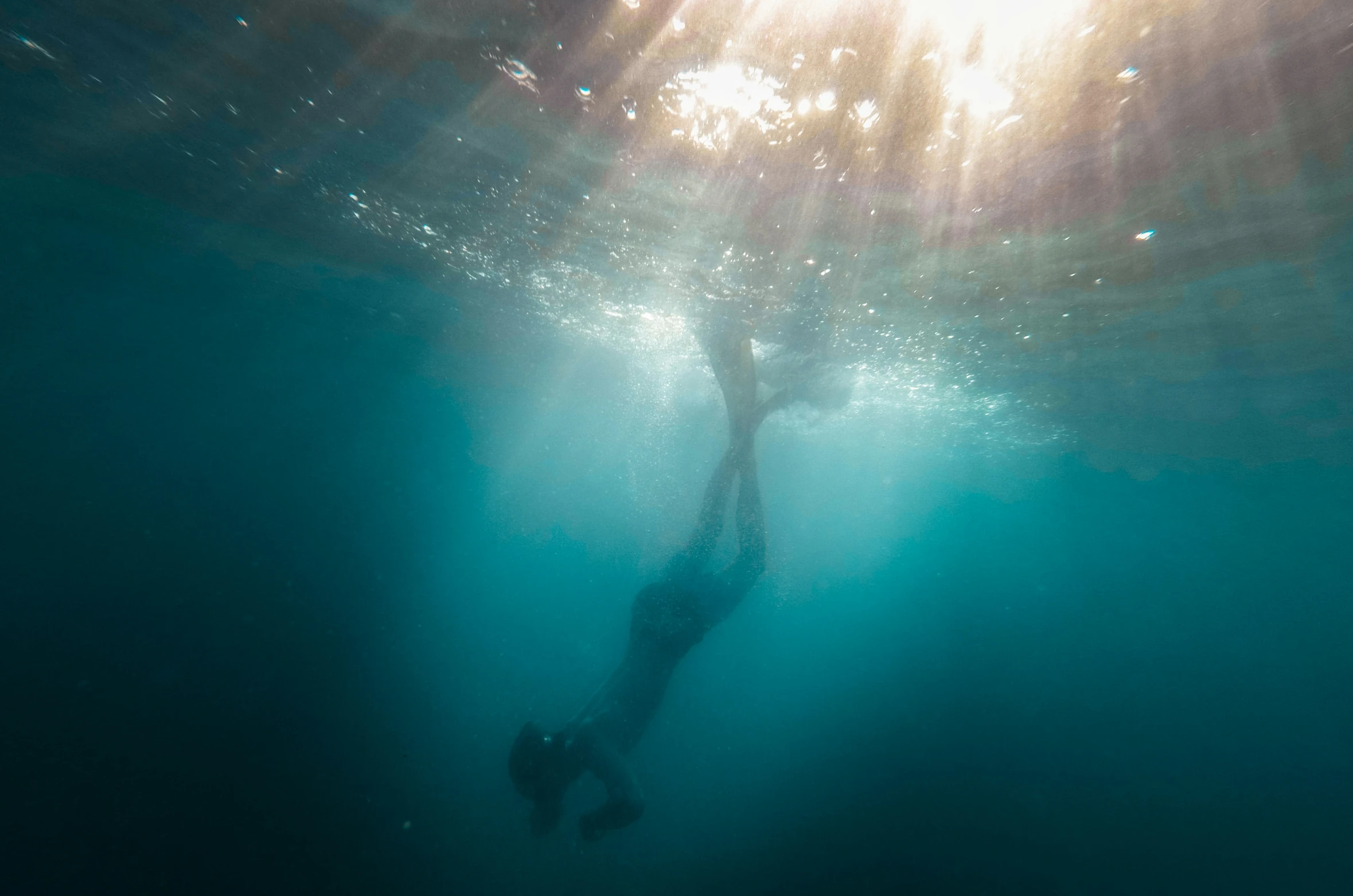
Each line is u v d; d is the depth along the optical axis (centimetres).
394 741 1227
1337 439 1883
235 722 1123
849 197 701
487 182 882
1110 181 618
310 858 814
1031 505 4347
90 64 749
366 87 688
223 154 985
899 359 1388
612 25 493
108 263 2009
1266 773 1838
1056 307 1002
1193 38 421
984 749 1703
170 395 4306
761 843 1137
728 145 638
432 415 4456
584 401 3044
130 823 793
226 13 602
